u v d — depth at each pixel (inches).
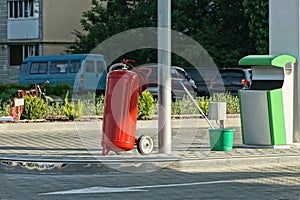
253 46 1879.9
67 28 2277.3
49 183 520.7
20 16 2294.5
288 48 705.0
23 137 845.2
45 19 2261.3
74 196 462.9
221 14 1925.4
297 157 622.8
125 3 2011.6
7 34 2311.8
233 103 1190.3
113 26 1939.0
